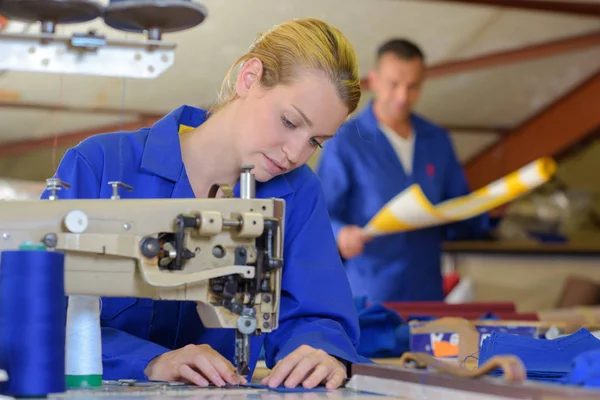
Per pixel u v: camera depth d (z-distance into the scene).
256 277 1.81
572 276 6.67
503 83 8.03
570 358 1.76
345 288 2.16
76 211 1.66
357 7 6.41
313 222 2.23
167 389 1.70
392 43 4.75
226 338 2.21
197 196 2.19
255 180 2.05
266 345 2.13
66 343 1.68
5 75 6.36
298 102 1.97
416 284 4.59
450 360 2.60
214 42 6.18
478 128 8.76
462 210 3.75
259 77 2.02
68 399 1.45
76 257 1.67
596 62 7.87
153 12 1.57
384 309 2.99
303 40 2.00
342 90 1.99
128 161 2.13
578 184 9.02
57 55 1.62
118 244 1.67
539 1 6.76
